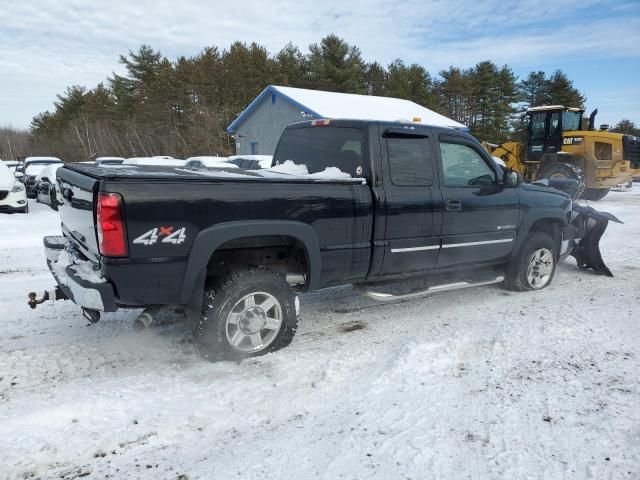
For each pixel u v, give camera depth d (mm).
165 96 44688
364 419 2938
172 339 4137
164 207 3211
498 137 49469
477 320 4652
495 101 49906
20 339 4129
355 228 4055
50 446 2619
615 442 2689
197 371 3520
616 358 3775
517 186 5156
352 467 2492
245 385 3322
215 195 3389
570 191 7270
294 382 3385
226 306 3580
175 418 2912
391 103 27094
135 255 3166
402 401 3143
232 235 3457
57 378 3414
